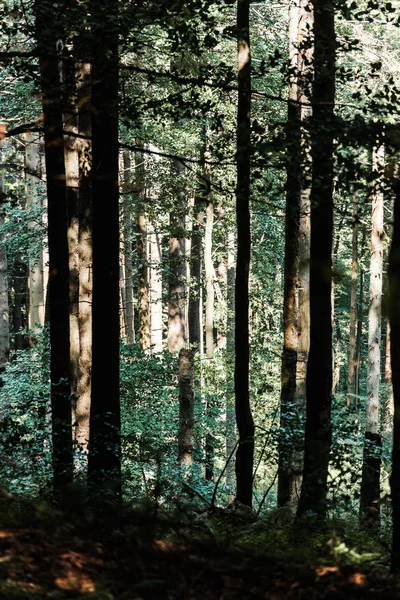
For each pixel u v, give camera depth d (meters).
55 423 11.02
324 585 5.27
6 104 21.19
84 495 7.02
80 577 4.89
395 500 5.89
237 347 12.23
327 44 9.88
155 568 5.34
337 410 10.81
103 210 11.00
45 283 39.62
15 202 10.42
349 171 8.30
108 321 11.12
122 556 5.50
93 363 11.22
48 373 20.09
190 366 20.69
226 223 33.12
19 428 10.25
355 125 8.23
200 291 40.91
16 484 9.40
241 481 12.13
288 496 14.93
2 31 10.19
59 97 9.95
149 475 18.36
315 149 8.41
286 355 16.84
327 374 9.95
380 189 8.30
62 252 12.00
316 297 9.85
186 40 9.96
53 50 9.53
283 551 7.05
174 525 6.45
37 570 4.84
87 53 9.48
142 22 9.56
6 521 5.98
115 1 9.25
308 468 9.88
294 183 8.84
